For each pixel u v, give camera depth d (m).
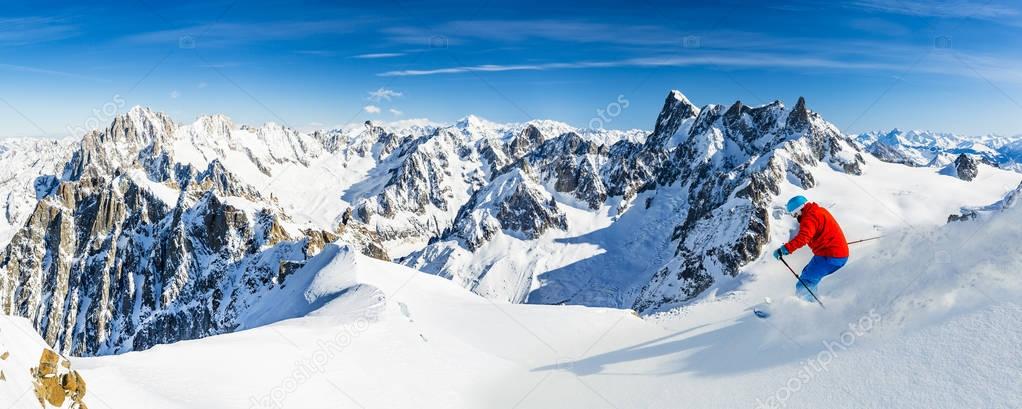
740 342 13.46
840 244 12.77
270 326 23.97
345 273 50.09
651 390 12.98
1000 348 7.80
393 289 36.91
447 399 16.23
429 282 47.84
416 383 16.86
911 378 8.34
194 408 12.38
